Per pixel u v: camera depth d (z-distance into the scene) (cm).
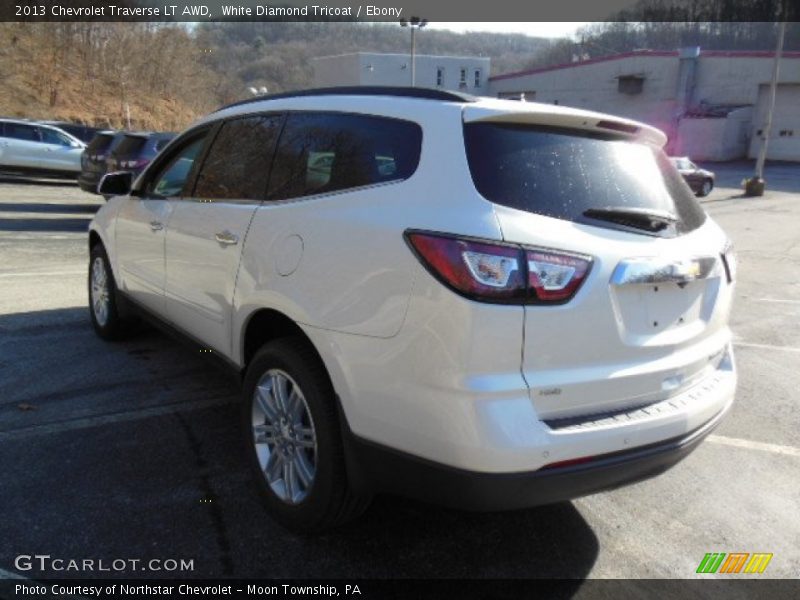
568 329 253
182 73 4784
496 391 241
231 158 383
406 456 258
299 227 304
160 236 431
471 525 328
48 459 364
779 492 375
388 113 298
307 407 294
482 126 273
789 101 4438
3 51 3669
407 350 252
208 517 320
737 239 1495
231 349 357
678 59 4662
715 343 324
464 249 243
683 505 358
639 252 272
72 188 2016
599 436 257
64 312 649
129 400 447
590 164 288
